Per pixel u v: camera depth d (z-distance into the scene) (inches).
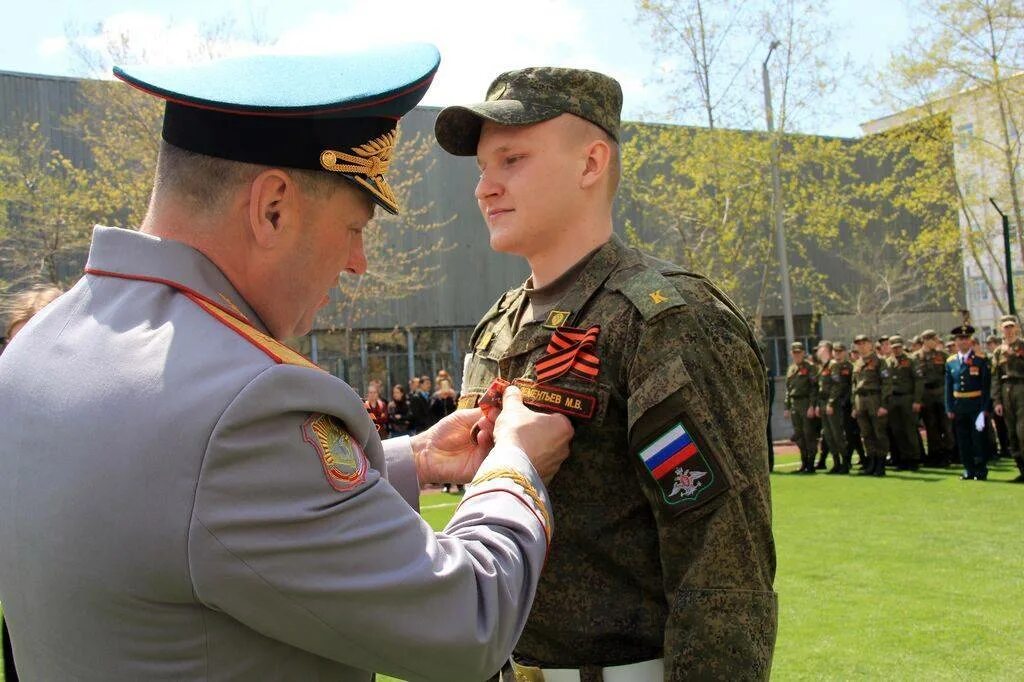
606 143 72.1
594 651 66.3
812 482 470.6
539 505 53.3
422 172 849.5
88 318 46.9
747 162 740.0
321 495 42.1
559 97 69.5
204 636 41.4
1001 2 794.2
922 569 243.6
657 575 66.2
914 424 521.3
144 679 41.3
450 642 43.8
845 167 804.0
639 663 65.9
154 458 40.3
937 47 821.9
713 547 60.6
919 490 411.8
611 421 66.7
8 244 680.4
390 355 857.5
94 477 40.9
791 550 274.7
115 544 40.3
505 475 53.7
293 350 47.2
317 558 41.3
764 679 59.7
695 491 61.2
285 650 43.4
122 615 41.0
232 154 45.9
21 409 45.3
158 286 46.3
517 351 73.5
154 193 49.0
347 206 49.1
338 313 789.9
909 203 893.2
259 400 40.9
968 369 449.4
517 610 48.3
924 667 167.6
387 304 848.3
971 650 176.2
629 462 66.8
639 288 67.1
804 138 756.6
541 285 74.7
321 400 43.5
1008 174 845.2
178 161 47.4
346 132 47.7
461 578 44.9
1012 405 432.5
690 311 65.1
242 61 49.6
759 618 60.2
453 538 47.3
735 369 65.4
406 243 845.8
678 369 62.9
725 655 58.8
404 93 48.4
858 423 506.9
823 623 197.0
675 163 751.7
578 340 67.8
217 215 47.1
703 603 59.8
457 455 72.8
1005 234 753.6
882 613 203.0
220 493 39.9
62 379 44.4
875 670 166.9
